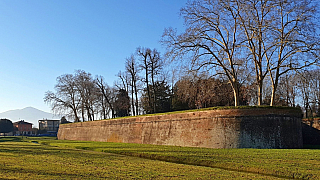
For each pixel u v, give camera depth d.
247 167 16.73
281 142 25.52
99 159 20.19
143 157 22.62
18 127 149.62
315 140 30.20
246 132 25.47
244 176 14.27
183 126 29.75
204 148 25.94
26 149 27.81
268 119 25.56
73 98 62.19
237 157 19.45
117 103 64.00
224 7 29.17
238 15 29.61
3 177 12.34
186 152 22.86
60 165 16.62
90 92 62.06
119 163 18.16
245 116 25.72
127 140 38.69
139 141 36.00
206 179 13.40
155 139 33.19
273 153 20.66
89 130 51.34
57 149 28.94
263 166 16.42
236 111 25.97
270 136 25.33
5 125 127.75
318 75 42.22
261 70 30.03
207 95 35.25
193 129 28.58
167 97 64.44
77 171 14.62
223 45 30.98
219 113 26.69
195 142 28.08
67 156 21.80
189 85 33.62
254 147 25.11
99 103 67.25
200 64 29.89
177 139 30.12
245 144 25.30
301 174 14.67
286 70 29.98
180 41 29.41
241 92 40.69
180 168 16.33
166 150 24.86
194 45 29.44
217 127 26.61
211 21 29.61
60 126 67.19
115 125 42.50
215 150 23.78
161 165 17.45
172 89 63.25
